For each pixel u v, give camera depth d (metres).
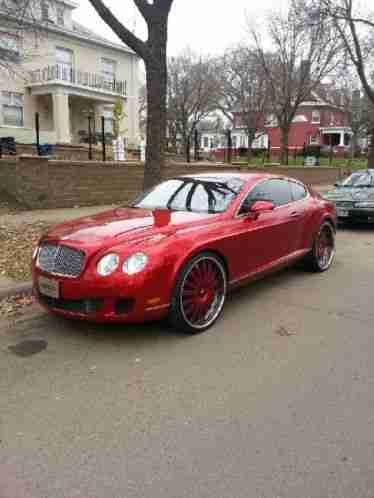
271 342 4.07
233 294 5.51
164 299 3.91
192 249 4.07
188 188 5.36
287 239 5.65
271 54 27.97
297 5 20.77
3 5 10.49
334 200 10.27
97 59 26.44
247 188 5.15
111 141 25.11
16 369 3.56
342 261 7.33
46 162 11.36
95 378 3.41
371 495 2.21
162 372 3.50
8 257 6.53
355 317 4.73
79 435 2.71
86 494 2.23
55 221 9.56
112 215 4.81
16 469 2.42
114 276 3.71
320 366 3.61
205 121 59.50
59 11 23.59
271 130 49.84
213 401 3.09
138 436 2.70
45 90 22.88
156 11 8.37
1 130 22.06
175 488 2.27
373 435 2.70
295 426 2.80
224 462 2.46
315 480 2.32
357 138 44.56
